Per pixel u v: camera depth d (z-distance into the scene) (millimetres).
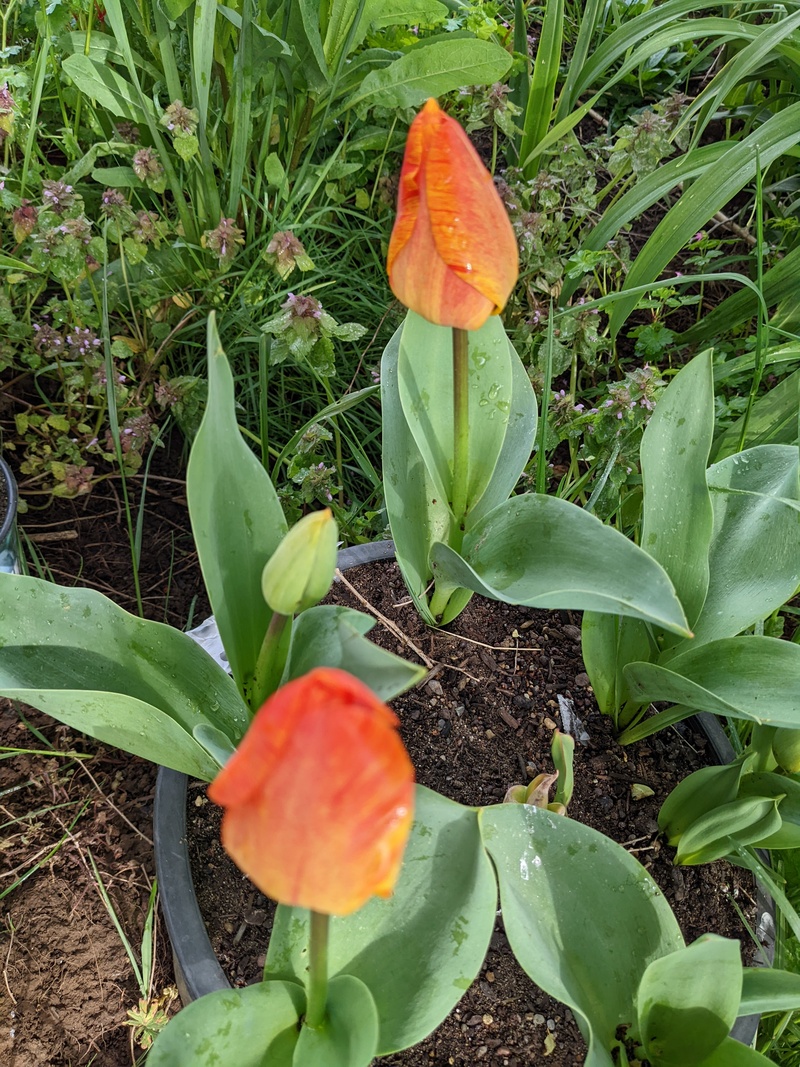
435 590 365
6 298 465
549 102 564
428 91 513
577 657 401
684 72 646
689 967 229
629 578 255
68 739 425
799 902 358
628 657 354
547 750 369
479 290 245
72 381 477
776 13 659
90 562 492
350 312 559
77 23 544
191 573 496
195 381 477
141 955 369
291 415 539
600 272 634
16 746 420
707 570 309
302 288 548
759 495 312
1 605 266
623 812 354
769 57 595
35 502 509
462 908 242
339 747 127
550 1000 306
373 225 595
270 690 274
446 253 236
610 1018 262
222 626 269
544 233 551
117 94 497
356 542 468
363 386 542
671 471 314
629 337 623
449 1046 294
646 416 445
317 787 129
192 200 529
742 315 564
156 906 379
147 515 517
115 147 508
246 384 542
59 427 486
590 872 268
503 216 240
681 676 287
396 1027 232
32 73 535
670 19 564
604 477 420
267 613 282
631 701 366
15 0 548
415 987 238
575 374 524
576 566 270
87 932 372
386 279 574
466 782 356
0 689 246
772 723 278
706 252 646
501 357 329
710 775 329
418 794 259
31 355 490
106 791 411
